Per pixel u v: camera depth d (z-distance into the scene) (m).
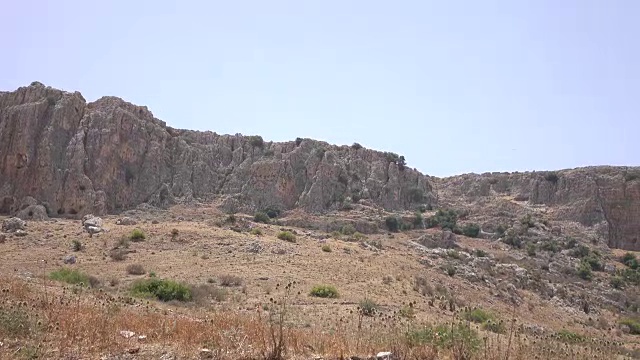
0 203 77.25
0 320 15.46
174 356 14.22
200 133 107.25
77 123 88.19
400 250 73.88
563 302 64.62
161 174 93.31
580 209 112.56
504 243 95.50
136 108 97.25
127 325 18.05
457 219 108.06
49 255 51.59
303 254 57.25
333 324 26.81
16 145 80.12
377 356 15.05
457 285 57.16
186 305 30.69
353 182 105.19
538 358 18.27
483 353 17.66
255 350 14.84
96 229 62.31
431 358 15.79
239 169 100.38
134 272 45.41
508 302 56.56
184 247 57.12
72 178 80.62
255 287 40.75
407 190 111.94
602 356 20.55
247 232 69.12
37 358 13.30
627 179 115.81
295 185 100.31
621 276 85.56
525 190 122.94
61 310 19.20
